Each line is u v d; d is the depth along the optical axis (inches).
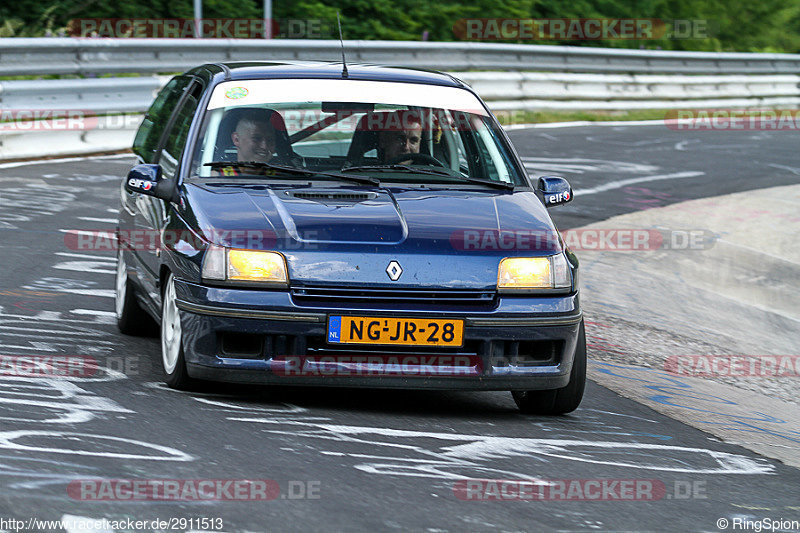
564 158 1892.2
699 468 534.3
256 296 550.6
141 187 631.8
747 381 854.5
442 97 704.4
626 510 440.8
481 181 653.9
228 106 661.9
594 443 562.9
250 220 574.6
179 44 1804.9
